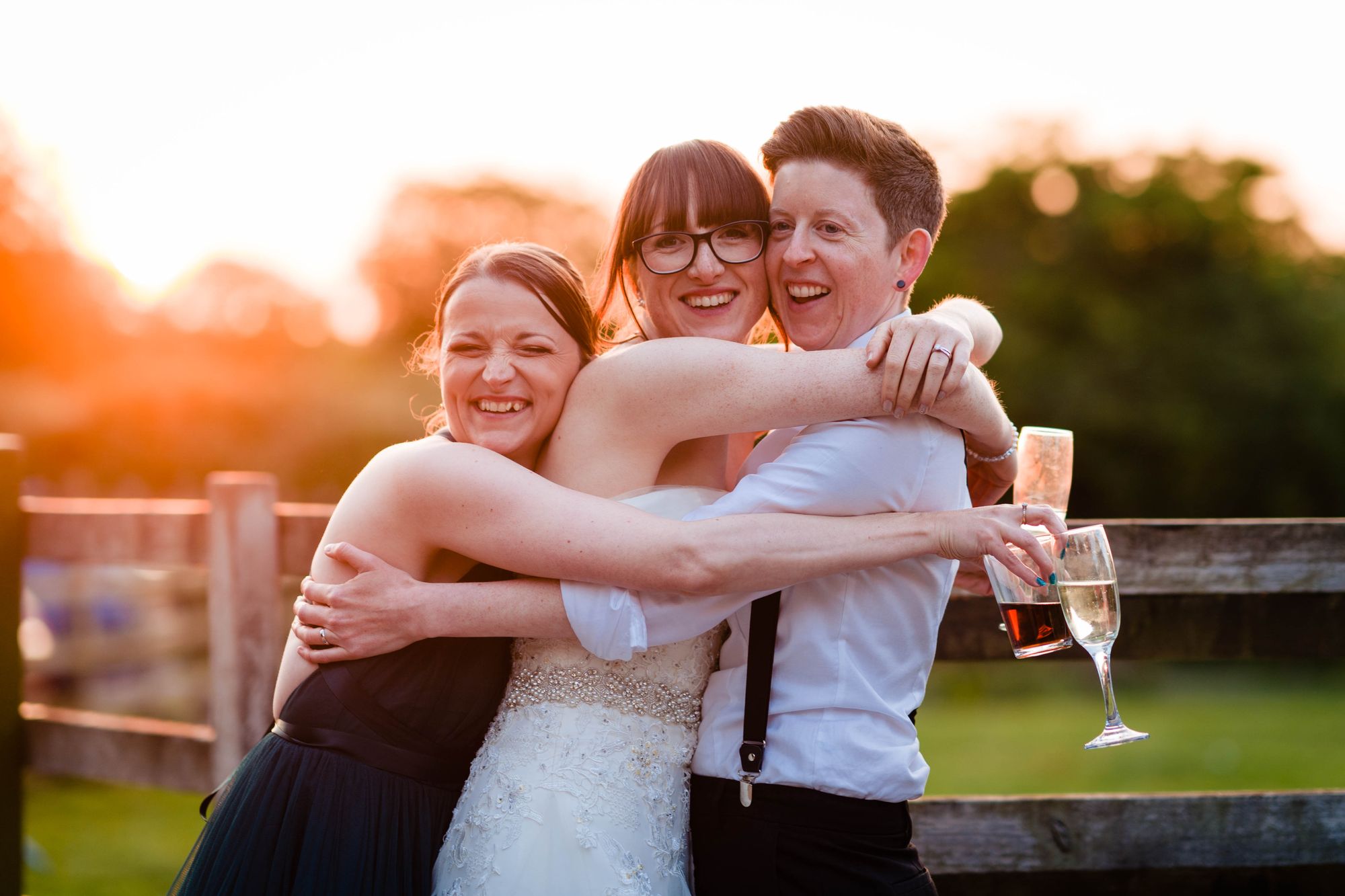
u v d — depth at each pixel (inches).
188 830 206.2
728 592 67.2
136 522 133.0
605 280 83.0
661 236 75.5
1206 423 722.2
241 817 71.6
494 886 66.6
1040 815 103.3
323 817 70.2
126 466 513.3
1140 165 800.3
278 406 537.0
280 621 122.2
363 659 72.4
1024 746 362.9
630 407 70.9
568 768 68.2
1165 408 721.6
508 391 71.7
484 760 71.7
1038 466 80.2
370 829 70.4
